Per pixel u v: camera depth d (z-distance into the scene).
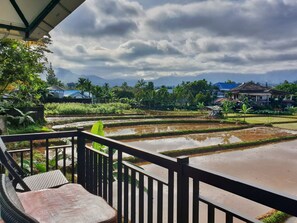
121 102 42.50
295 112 40.12
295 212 0.84
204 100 46.19
